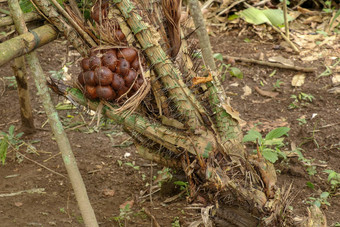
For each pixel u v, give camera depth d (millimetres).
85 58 1892
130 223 2432
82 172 2887
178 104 1965
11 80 3918
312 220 2037
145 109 2016
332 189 2688
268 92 3742
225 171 1962
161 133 1979
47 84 1985
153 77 1943
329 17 4887
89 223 2004
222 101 2021
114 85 1839
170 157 2133
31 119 3285
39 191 2682
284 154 2809
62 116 3539
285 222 1958
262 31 4691
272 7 5074
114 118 1982
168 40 2021
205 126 2020
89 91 1873
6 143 2666
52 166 2945
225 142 2018
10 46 1817
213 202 1947
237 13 4898
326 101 3561
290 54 4277
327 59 4137
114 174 2881
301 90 3727
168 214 2504
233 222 1975
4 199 2602
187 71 2041
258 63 4125
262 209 1909
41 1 1983
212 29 4844
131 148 3158
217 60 4227
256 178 1985
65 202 2605
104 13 1946
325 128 3254
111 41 1919
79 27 2002
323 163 2924
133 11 1890
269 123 3322
